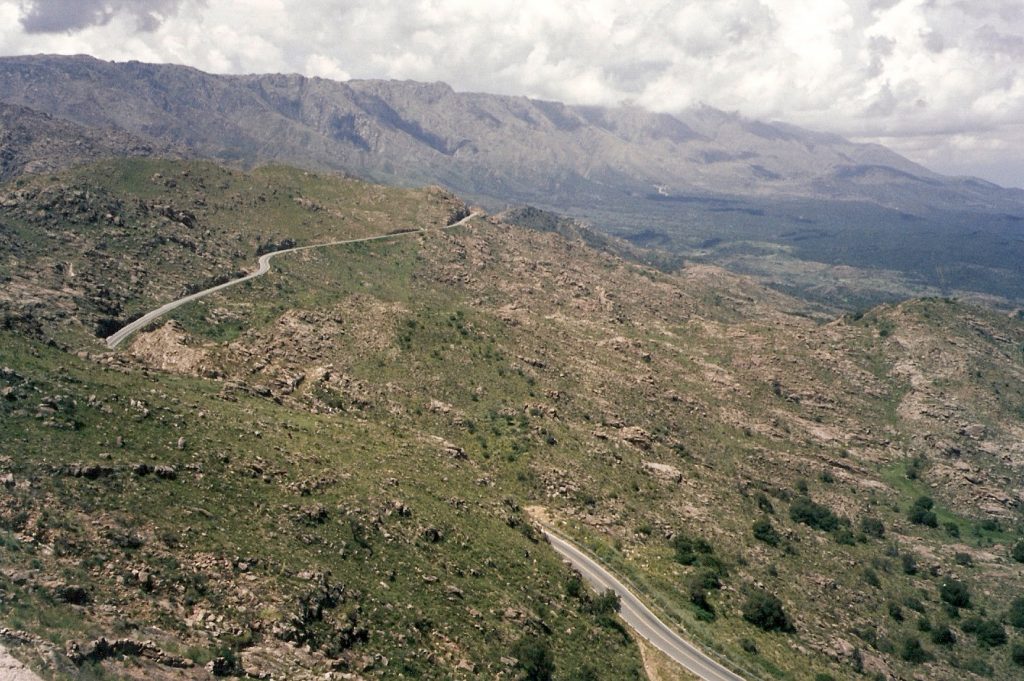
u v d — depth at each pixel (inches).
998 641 4623.5
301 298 7657.5
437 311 7687.0
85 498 2532.0
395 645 2561.5
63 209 7495.1
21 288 5669.3
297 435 3959.2
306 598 2506.2
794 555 5128.0
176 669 1943.9
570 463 5418.3
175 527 2598.4
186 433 3331.7
